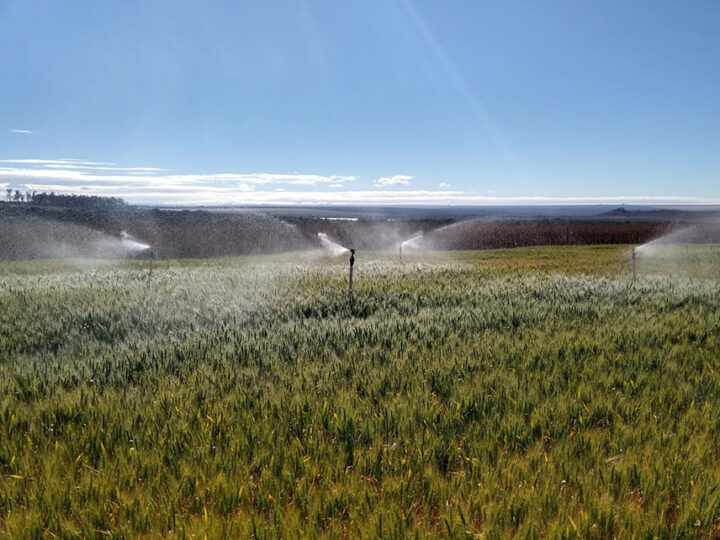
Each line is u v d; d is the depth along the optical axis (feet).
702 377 20.67
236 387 19.58
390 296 45.55
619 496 12.50
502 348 25.55
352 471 13.69
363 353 24.44
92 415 16.83
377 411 17.48
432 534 10.97
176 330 31.09
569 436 15.55
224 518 11.63
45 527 11.36
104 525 11.48
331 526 11.19
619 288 50.49
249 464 13.97
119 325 32.53
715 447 14.87
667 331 29.19
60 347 27.14
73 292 46.65
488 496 12.41
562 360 23.72
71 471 13.15
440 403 18.38
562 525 11.22
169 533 11.02
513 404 17.95
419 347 26.16
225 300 41.98
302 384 20.12
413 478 13.03
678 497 12.36
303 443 15.02
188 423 16.08
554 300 43.11
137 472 13.38
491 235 225.76
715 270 79.25
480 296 45.52
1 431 15.69
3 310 37.70
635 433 15.48
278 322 33.35
